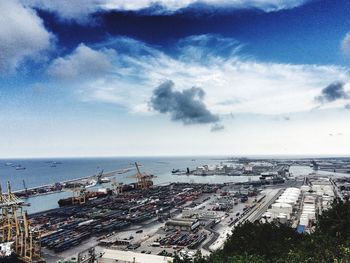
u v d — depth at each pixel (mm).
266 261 67750
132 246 145625
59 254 140375
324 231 75500
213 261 72500
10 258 85188
